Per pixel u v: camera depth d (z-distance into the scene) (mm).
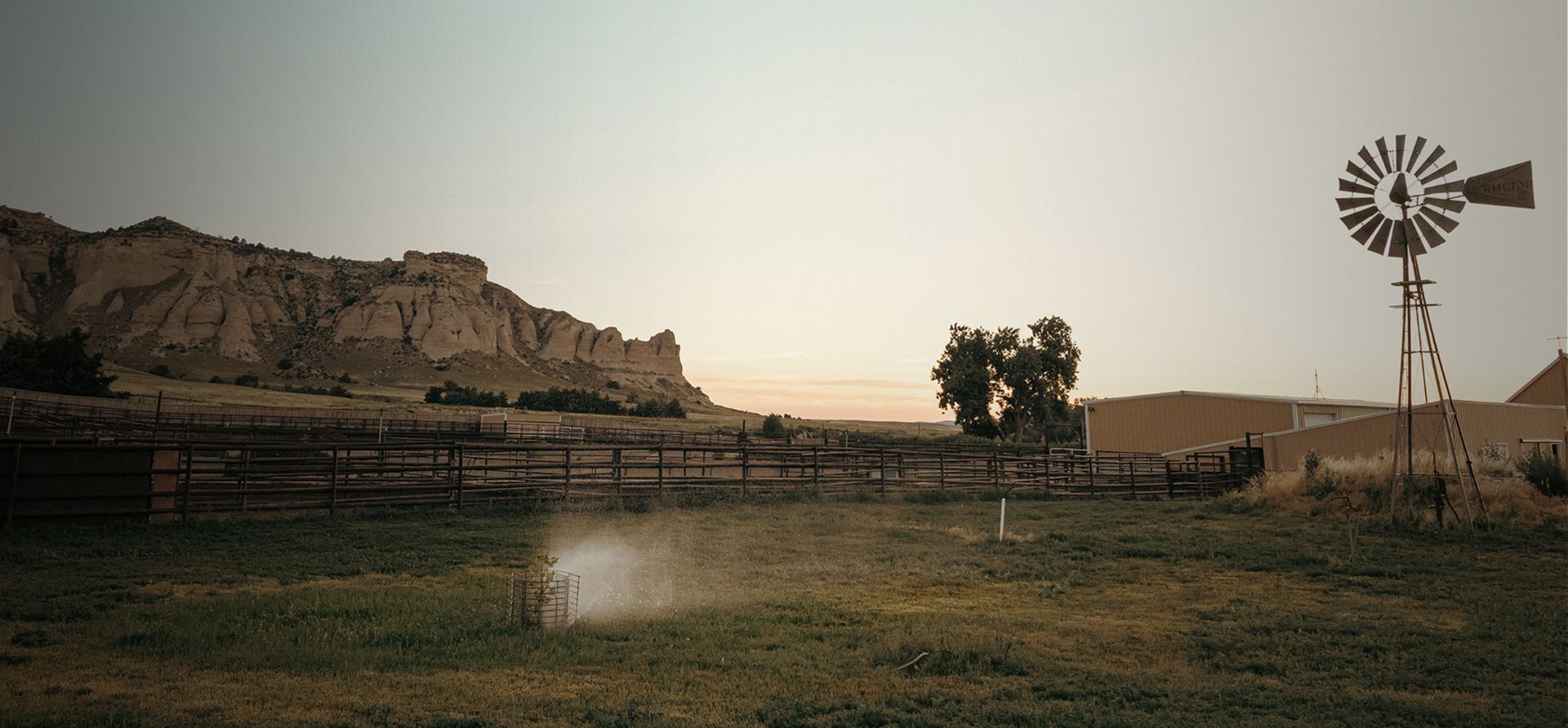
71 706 6281
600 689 7352
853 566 14641
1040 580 13562
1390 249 21172
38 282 198750
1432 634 9609
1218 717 6820
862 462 30094
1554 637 9352
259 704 6621
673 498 23578
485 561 14195
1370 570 13945
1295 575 13953
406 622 9555
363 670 7688
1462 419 37000
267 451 19375
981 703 7184
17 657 7652
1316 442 37281
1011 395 73750
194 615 9422
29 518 15492
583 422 107250
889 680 7770
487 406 144000
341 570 12938
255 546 14750
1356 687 7719
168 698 6645
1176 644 9305
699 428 109000
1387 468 23156
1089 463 32031
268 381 171250
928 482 30219
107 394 76938
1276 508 23531
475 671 7836
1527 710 7012
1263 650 9148
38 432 29000
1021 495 29875
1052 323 73125
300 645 8391
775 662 8336
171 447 16969
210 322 195125
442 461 32312
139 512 16562
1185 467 35781
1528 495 20766
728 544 16906
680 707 6887
